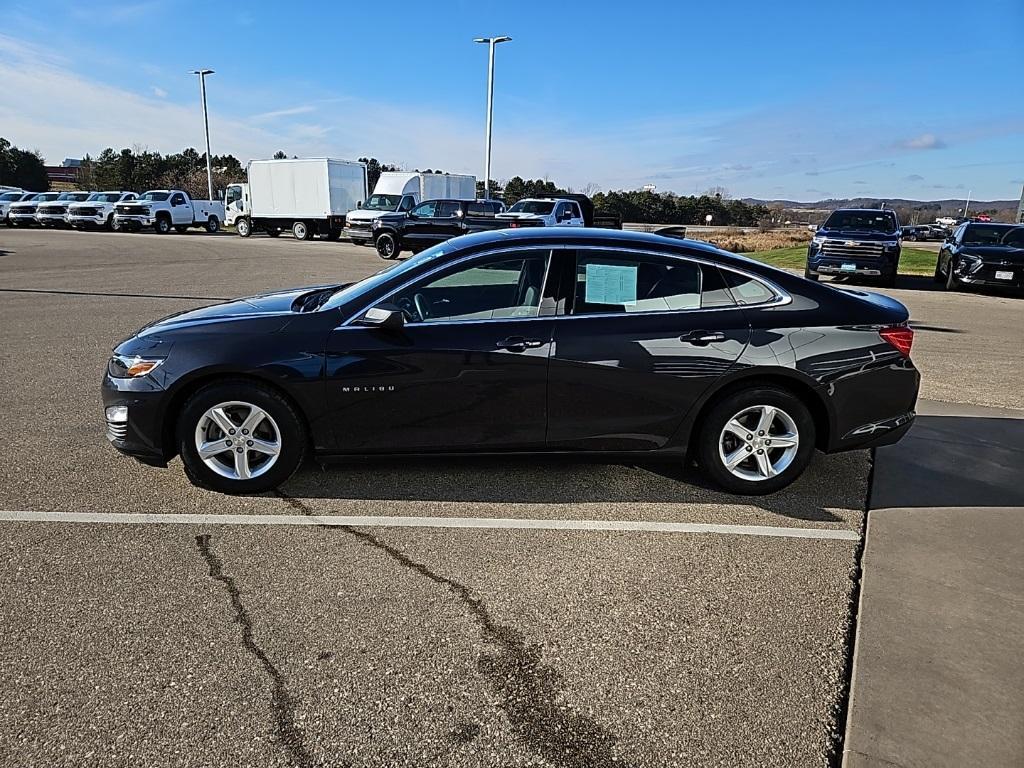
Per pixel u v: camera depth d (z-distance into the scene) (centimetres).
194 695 254
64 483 433
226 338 404
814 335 415
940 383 711
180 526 381
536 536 378
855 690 262
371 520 393
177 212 3531
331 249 2639
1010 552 366
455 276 416
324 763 225
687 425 421
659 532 385
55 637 285
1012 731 242
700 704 254
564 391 410
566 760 228
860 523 399
